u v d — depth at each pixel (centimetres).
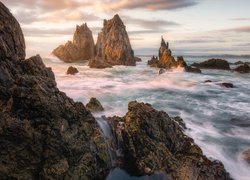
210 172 1348
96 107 2197
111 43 7650
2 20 1376
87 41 9194
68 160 1082
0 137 961
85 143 1159
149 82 4147
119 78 4569
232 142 1820
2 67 1227
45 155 1028
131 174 1312
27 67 1390
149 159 1320
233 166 1527
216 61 6462
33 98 1090
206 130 2030
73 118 1202
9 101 1105
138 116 1473
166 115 1596
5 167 939
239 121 2280
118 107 2491
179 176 1273
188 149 1521
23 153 988
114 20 7906
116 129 1442
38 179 993
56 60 8662
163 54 6762
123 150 1398
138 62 9388
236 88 3850
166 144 1459
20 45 1489
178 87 3803
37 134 1034
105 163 1209
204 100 3044
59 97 1208
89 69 6009
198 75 5141
